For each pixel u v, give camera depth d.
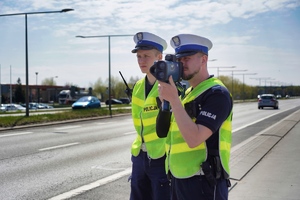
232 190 5.51
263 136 11.77
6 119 19.55
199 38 2.71
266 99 39.91
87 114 26.05
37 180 6.83
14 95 79.75
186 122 2.47
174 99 2.50
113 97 92.88
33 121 19.81
